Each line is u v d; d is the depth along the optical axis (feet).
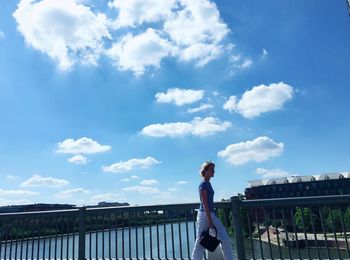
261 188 479.82
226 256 22.41
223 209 25.21
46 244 27.61
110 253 26.03
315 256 24.84
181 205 25.88
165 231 25.59
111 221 26.73
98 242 26.53
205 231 22.82
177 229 25.46
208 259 23.54
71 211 27.68
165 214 25.95
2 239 28.78
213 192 23.34
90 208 27.35
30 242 28.04
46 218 28.17
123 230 26.35
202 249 23.06
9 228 28.78
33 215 28.37
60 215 27.86
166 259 25.13
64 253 27.30
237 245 23.88
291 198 23.57
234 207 24.41
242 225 24.21
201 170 23.68
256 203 24.23
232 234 25.20
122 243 26.07
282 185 471.62
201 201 23.21
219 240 22.52
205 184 23.00
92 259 26.30
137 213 26.48
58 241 27.48
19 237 28.40
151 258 25.52
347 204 22.70
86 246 26.73
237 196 24.73
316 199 23.06
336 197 22.76
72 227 27.45
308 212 23.36
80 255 26.45
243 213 24.66
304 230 23.21
